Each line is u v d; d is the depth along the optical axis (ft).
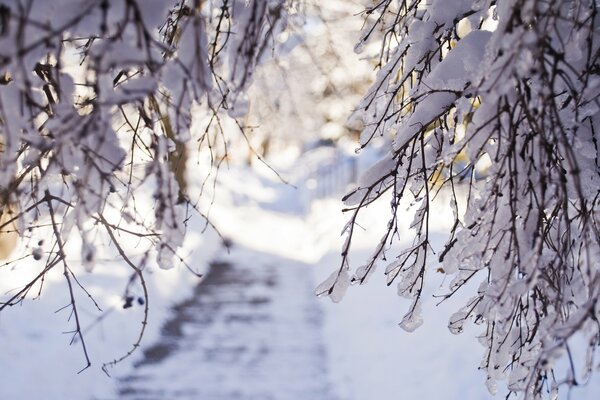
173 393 22.31
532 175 9.32
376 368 24.63
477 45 10.28
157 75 7.11
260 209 82.17
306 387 23.35
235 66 8.48
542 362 7.51
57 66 7.58
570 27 9.42
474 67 10.10
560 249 10.09
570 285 9.81
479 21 11.66
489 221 9.54
